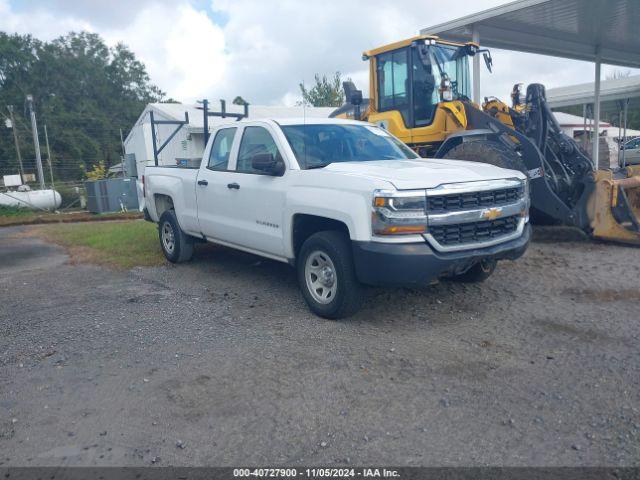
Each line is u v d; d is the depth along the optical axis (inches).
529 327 204.8
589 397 152.3
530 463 124.9
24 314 242.4
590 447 129.9
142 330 215.6
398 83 409.7
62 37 2815.0
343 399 155.6
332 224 218.2
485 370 170.6
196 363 182.7
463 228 200.8
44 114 2257.6
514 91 406.6
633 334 194.2
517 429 138.2
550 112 361.1
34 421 150.2
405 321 214.7
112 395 163.2
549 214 336.5
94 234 465.1
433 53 395.9
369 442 134.8
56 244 434.6
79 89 2679.6
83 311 242.8
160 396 161.3
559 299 235.3
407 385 162.4
